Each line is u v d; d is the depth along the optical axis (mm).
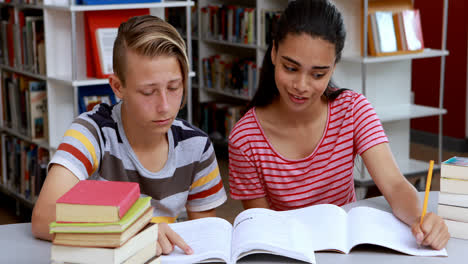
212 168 1527
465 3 4750
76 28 2936
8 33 3494
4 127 3650
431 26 5059
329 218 1316
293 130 1611
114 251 973
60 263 999
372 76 3930
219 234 1244
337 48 1407
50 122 3104
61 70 3055
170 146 1442
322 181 1633
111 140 1399
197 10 4898
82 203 981
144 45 1188
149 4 2904
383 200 1535
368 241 1207
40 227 1241
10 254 1188
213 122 4891
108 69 2885
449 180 1299
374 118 1601
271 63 1595
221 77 4770
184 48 1265
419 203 1383
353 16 3693
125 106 1370
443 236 1231
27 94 3318
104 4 2789
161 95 1215
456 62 4887
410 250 1208
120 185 1082
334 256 1190
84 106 2982
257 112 1646
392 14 3719
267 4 4266
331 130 1619
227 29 4594
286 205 1658
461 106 4887
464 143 4910
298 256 1145
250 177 1650
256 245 1144
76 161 1309
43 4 2961
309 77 1406
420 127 5234
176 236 1181
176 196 1473
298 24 1378
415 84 5246
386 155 1547
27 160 3426
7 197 3914
